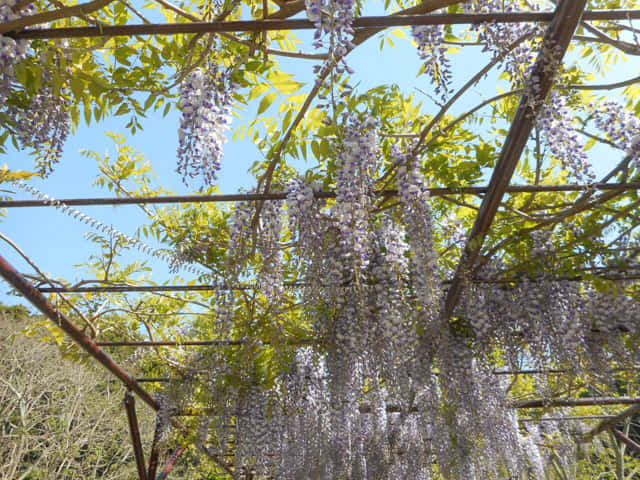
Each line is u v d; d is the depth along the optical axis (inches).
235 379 147.4
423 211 97.8
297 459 151.5
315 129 86.2
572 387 138.1
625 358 130.5
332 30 61.4
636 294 123.3
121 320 169.3
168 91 81.7
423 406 135.5
